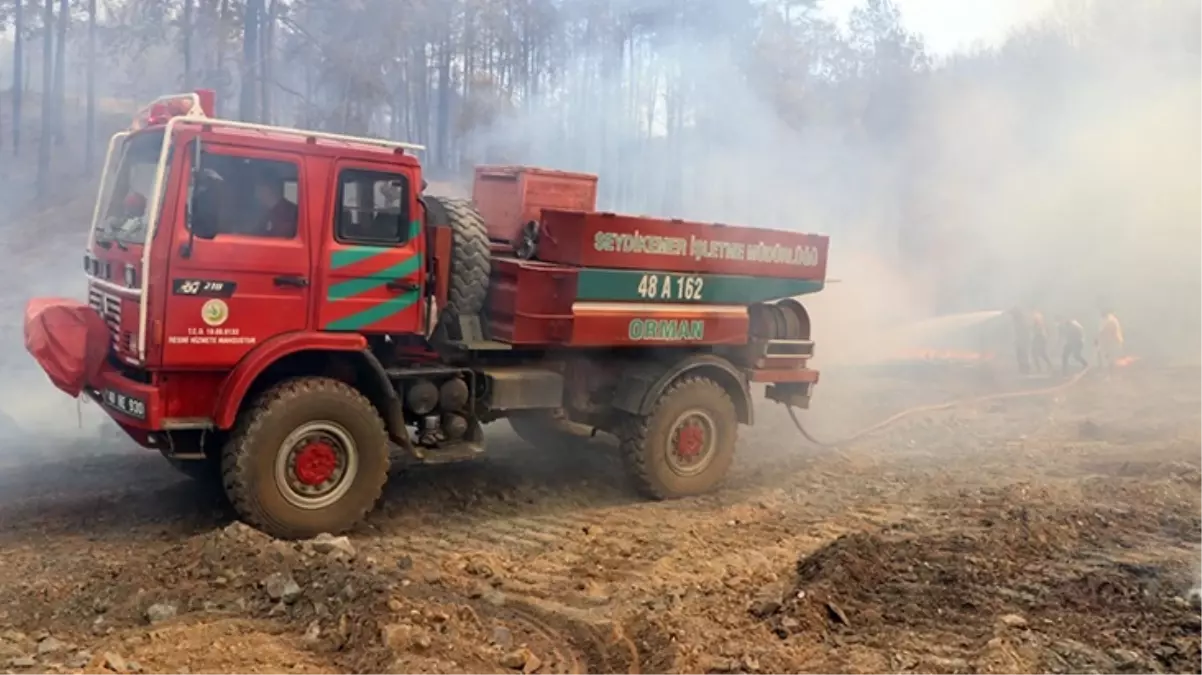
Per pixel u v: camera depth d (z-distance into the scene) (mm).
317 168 6508
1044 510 7250
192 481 7656
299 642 4719
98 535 6391
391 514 7195
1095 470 9203
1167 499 7777
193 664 4398
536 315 7359
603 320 7633
